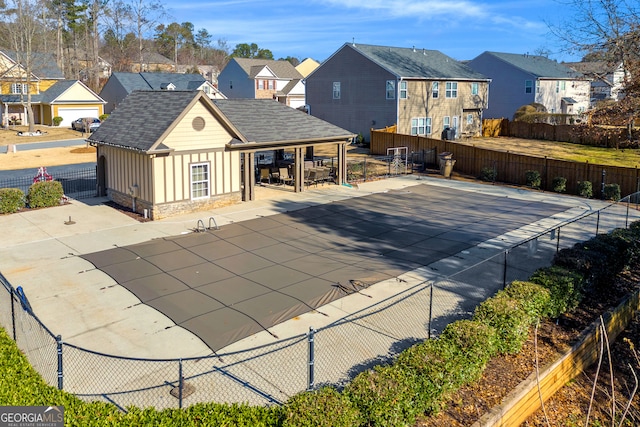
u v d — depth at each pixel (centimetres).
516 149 3575
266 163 2900
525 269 1377
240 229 1767
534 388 788
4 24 5028
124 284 1263
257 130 2236
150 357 921
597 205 2239
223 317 1083
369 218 1944
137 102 2248
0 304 1055
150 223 1833
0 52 4912
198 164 1983
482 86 4356
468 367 779
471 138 4212
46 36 6297
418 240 1662
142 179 1916
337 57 4069
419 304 1148
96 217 1905
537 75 4956
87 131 4619
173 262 1428
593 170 2467
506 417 739
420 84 3847
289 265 1412
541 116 4531
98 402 658
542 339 952
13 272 1341
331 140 2467
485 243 1634
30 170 2947
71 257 1459
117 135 2062
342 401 648
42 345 879
